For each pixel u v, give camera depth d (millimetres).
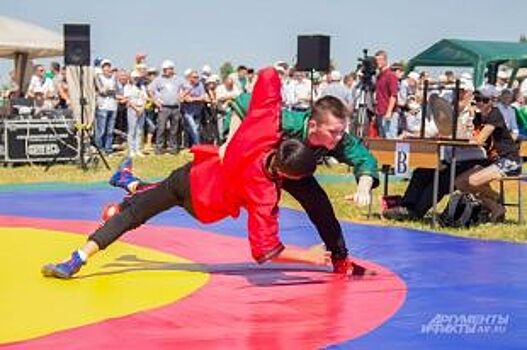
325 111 5023
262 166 5051
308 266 6105
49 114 16516
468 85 11539
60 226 7914
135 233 7492
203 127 19203
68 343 4008
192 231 7719
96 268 5867
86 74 16312
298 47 17062
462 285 5582
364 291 5324
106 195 10742
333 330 4340
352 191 12914
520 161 9297
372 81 16328
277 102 5164
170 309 4727
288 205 10367
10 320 4406
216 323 4449
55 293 5039
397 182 14719
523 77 20484
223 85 19172
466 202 9258
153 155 18672
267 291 5266
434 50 18469
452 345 4102
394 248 7133
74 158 16422
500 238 8477
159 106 18781
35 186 12312
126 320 4457
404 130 16625
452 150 9008
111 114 17984
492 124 9055
